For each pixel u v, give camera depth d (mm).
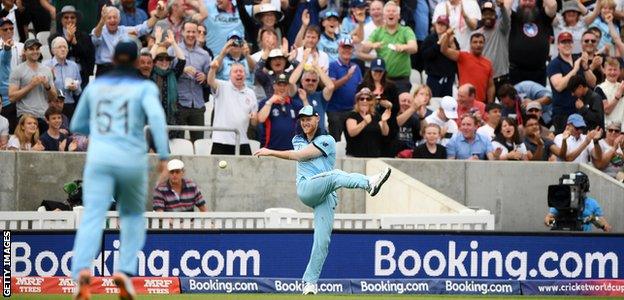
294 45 88938
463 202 82625
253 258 63281
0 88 80938
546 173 83875
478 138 84125
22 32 87750
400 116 83500
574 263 64500
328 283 62750
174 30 85125
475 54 90000
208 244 63062
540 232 64188
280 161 80875
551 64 90375
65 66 81625
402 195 77875
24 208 77312
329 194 58469
